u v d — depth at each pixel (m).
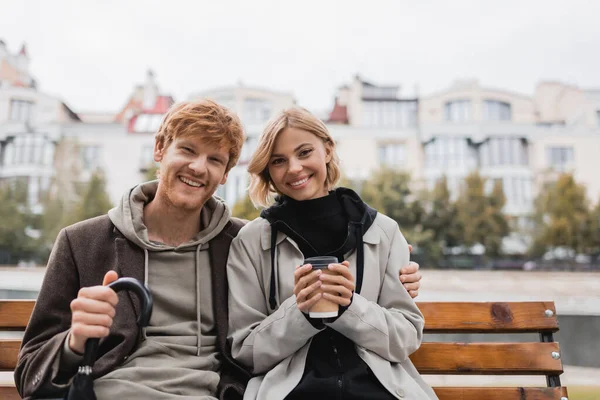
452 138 28.38
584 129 28.31
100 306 1.10
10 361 1.56
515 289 14.13
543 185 27.09
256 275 1.57
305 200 1.63
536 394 1.51
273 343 1.38
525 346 1.57
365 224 1.59
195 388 1.38
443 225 23.08
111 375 1.32
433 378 4.90
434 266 22.11
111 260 1.48
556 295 12.77
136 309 1.43
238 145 1.55
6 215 25.84
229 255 1.61
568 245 22.70
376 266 1.56
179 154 1.47
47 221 26.03
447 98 29.67
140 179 28.42
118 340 1.39
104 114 31.39
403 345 1.41
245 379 1.48
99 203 25.84
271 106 31.36
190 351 1.46
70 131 28.67
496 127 28.27
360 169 27.97
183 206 1.48
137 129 29.36
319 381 1.34
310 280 1.29
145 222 1.59
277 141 1.61
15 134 28.34
